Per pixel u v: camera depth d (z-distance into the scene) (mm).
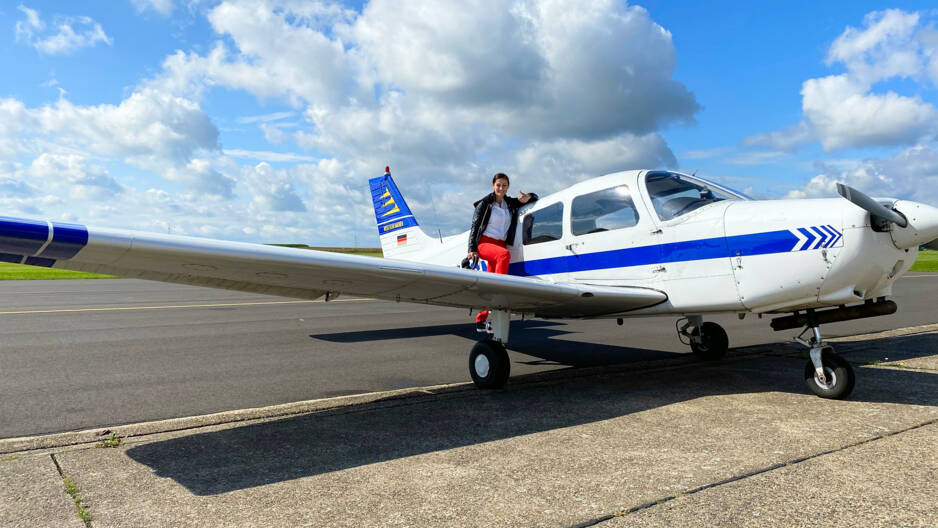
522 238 5203
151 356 5465
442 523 1832
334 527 1819
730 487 2080
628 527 1766
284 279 3465
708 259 3803
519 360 5352
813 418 3049
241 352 5746
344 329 7672
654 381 4227
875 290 3412
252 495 2107
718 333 5070
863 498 1959
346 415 3332
